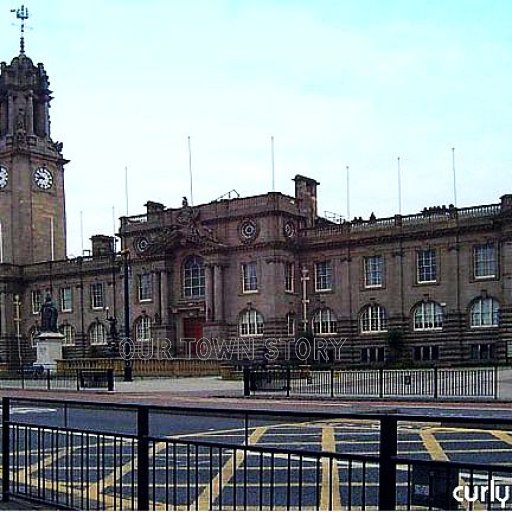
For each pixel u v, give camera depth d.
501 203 71.75
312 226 85.56
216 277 83.44
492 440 19.25
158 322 87.50
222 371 56.28
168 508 10.80
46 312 69.19
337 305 81.19
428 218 76.88
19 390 47.06
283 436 20.19
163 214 90.00
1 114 106.62
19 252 103.31
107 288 95.62
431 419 7.72
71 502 11.41
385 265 78.56
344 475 13.90
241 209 83.81
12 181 104.12
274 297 80.50
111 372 44.47
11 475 13.80
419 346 75.69
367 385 41.56
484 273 72.94
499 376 49.62
